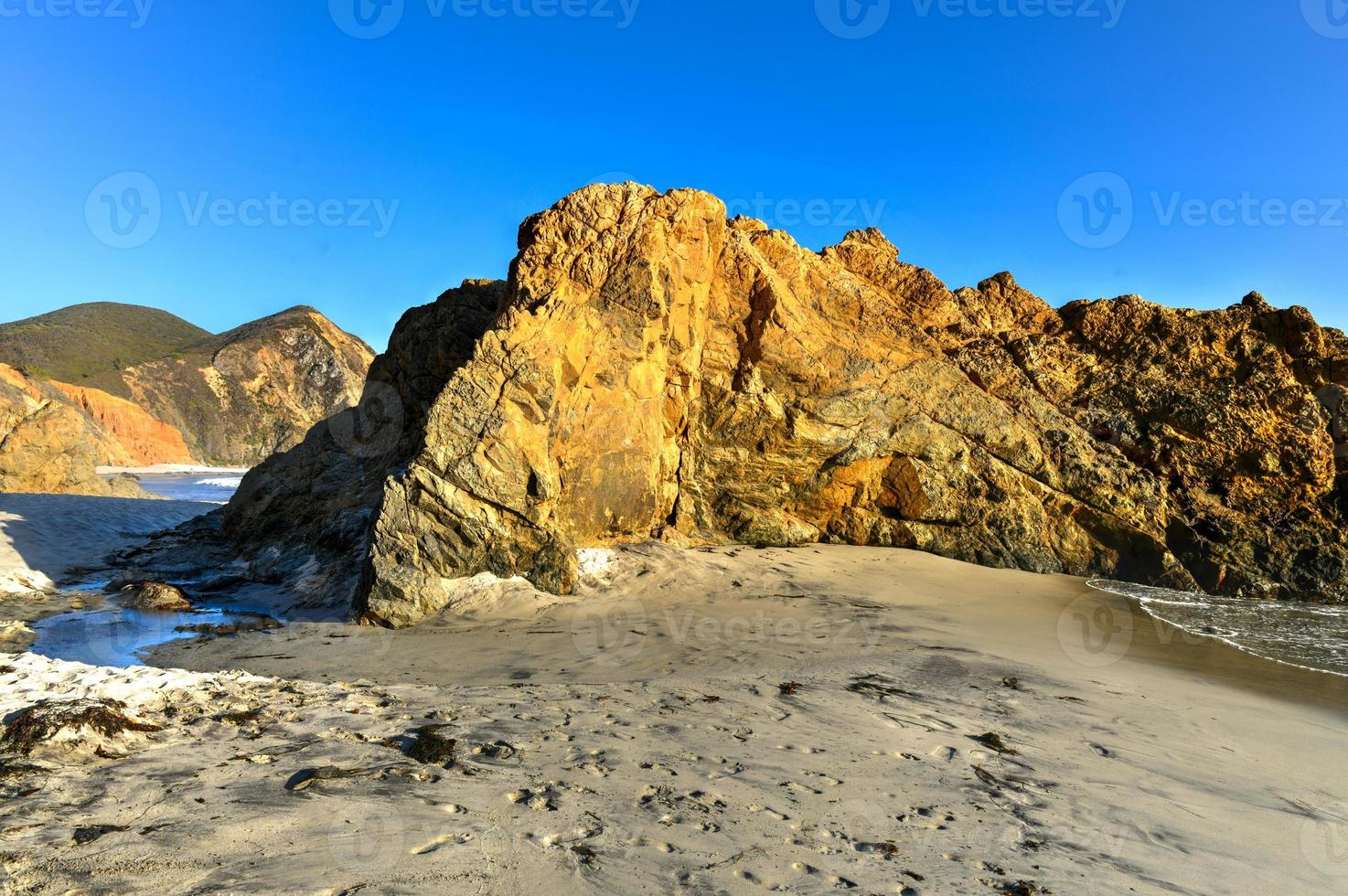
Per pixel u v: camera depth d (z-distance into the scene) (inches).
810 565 541.0
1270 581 585.6
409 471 442.6
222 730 214.4
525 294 507.2
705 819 172.4
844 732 240.4
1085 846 171.2
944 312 718.5
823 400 605.0
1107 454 634.8
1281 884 158.6
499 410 454.9
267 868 135.1
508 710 251.8
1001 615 448.8
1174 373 674.8
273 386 4308.6
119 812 154.9
